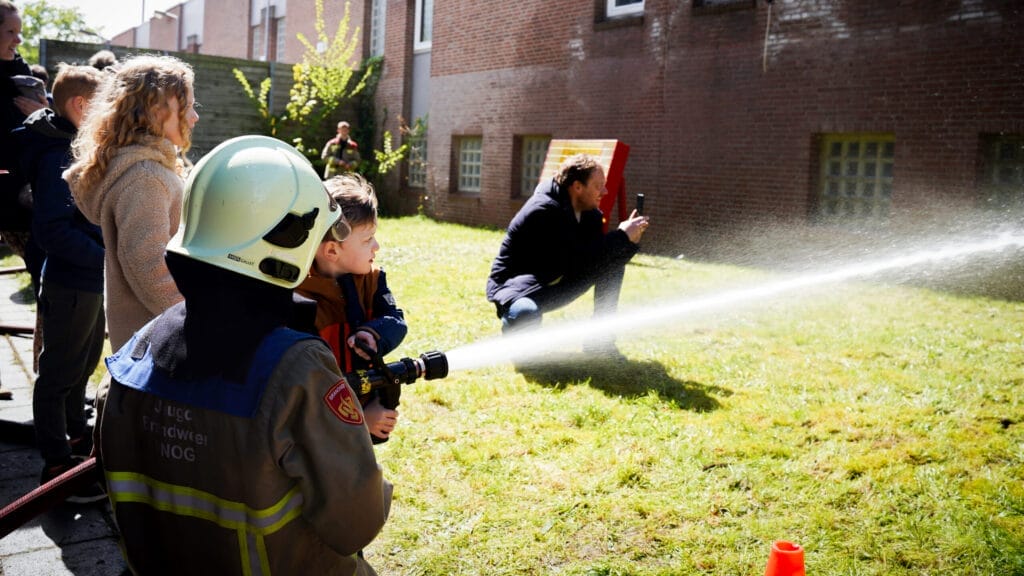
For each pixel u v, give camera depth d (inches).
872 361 243.1
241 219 64.2
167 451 65.9
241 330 64.0
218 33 1385.3
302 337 65.4
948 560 128.5
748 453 169.6
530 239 237.9
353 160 757.9
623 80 563.8
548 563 129.2
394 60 824.9
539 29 630.5
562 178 235.1
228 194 64.4
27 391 207.5
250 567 65.2
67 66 135.6
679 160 531.2
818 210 472.7
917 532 136.1
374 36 880.9
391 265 429.4
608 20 571.8
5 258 420.2
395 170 829.2
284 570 66.4
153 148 106.3
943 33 401.4
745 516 143.3
